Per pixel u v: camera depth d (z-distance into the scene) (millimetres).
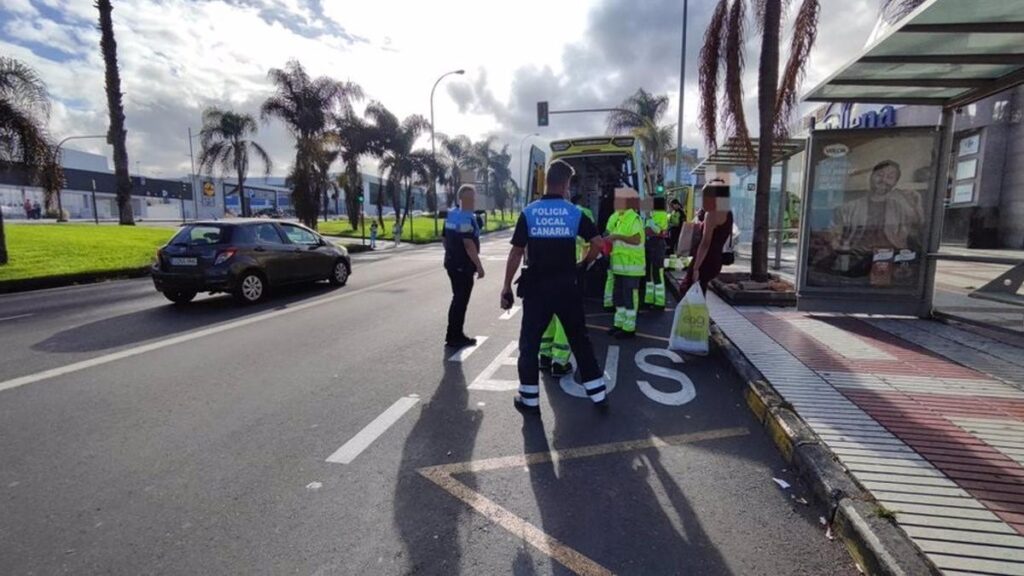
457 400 4840
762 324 7191
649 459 3713
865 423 3881
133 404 4684
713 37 10477
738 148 11734
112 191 73250
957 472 3166
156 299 10578
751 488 3320
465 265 6586
